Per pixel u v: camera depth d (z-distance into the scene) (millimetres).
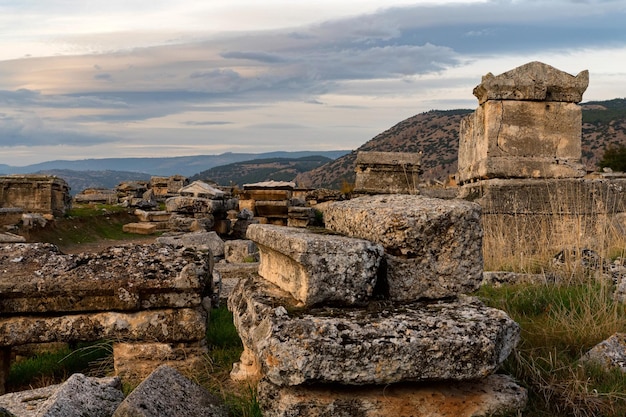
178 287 6480
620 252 9961
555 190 13648
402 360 4359
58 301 6418
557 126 14578
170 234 21859
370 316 4734
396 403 4535
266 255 6168
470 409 4629
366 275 4965
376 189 23062
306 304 4922
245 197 25984
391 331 4480
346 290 4941
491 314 4828
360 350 4324
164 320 6465
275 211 25469
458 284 5227
